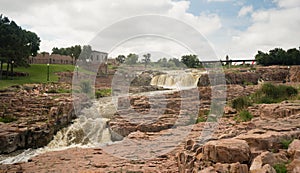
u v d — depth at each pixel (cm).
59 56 5356
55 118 1786
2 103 2105
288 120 938
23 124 1636
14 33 3750
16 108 2006
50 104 2081
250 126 912
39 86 3091
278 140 641
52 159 930
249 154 560
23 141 1495
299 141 608
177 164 804
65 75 4056
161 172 748
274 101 1658
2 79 3353
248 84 2752
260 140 625
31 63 4947
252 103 1638
